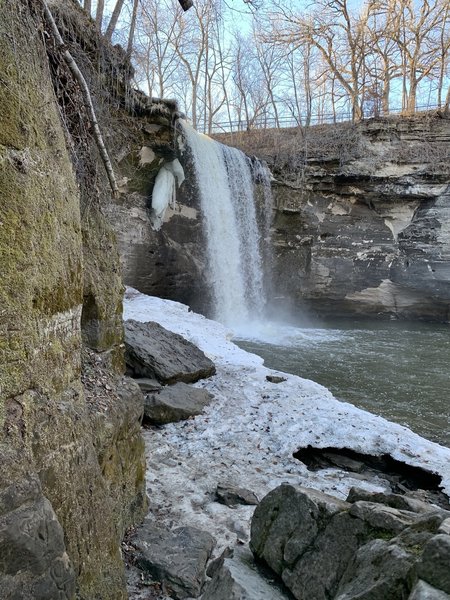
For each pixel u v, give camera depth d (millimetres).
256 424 5824
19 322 1788
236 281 17500
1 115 1759
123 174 13000
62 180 2309
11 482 1618
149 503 3830
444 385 9531
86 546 2127
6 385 1698
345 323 19203
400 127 19453
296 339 14414
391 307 20203
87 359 3203
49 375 2033
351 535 1983
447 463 5023
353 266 19891
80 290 2475
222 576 2240
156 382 6715
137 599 2594
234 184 17438
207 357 7926
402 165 19016
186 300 16594
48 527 1720
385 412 7855
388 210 19703
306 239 19781
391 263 19766
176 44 27000
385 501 2273
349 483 4656
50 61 2781
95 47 5535
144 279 14758
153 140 12961
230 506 3922
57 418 2018
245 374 7793
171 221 15195
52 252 2105
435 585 1384
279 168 19375
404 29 26656
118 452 2994
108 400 2984
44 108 2143
